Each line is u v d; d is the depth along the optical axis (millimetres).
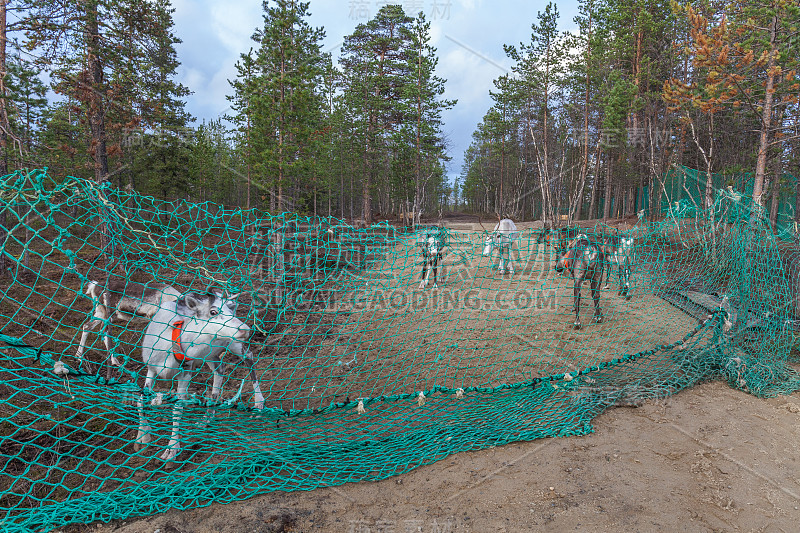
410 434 4707
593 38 27266
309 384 5984
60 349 6695
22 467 4047
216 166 36781
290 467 4105
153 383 4406
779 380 6246
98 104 12492
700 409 5312
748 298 7281
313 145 21172
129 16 12750
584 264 8320
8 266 10992
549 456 4312
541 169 32594
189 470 4035
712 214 8836
